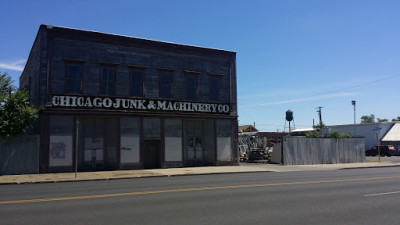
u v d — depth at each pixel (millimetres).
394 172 23719
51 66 22344
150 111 25062
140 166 24359
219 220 8133
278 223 7891
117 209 9367
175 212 9016
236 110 28875
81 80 23156
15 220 8031
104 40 24094
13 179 17891
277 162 32031
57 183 16969
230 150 28359
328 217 8609
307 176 20188
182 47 26969
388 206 10172
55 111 21906
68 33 23000
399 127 62500
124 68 24641
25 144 20875
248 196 11750
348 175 20938
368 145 62500
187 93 26953
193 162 27672
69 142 22312
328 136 39062
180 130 26281
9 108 20406
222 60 28734
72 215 8586
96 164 23812
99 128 24188
